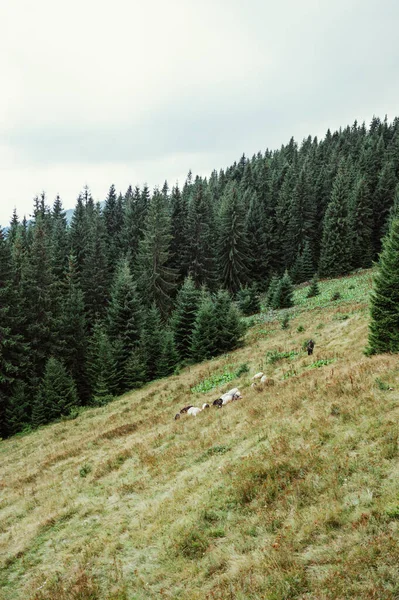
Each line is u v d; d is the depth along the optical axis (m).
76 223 60.03
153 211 48.06
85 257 50.69
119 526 8.82
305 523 6.48
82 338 33.91
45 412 26.09
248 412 13.48
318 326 28.67
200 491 9.03
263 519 7.12
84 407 27.77
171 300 47.22
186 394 22.36
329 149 107.19
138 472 11.85
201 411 16.53
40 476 14.95
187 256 54.81
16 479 15.44
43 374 30.66
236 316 32.22
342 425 9.53
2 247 29.31
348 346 21.19
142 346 31.98
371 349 17.25
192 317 36.03
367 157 83.88
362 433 8.75
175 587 6.25
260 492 8.00
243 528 7.05
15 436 24.59
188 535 7.39
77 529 9.40
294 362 21.11
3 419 26.69
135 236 60.00
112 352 30.56
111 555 7.73
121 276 35.84
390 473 7.05
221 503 8.23
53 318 32.34
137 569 7.05
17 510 11.95
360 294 38.56
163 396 23.73
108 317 35.50
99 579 7.11
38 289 31.83
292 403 12.55
